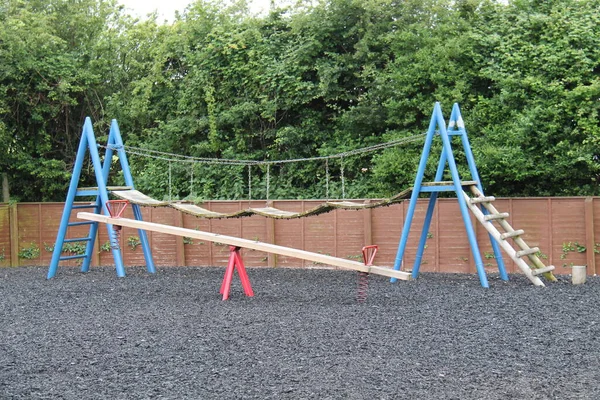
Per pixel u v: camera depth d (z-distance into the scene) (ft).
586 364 23.58
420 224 54.80
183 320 31.42
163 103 73.31
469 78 59.36
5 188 70.49
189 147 70.69
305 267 56.70
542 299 36.63
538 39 58.85
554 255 52.11
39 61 70.23
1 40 69.46
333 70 63.87
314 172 66.59
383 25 64.28
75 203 51.11
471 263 53.36
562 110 54.39
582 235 51.55
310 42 65.41
